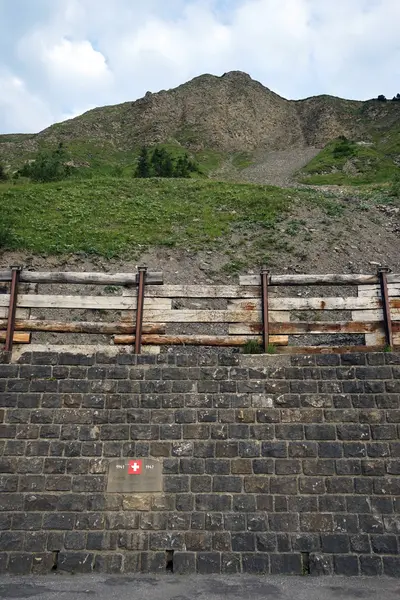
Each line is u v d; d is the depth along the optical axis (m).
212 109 101.31
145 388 8.12
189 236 22.05
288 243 21.23
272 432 7.73
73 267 18.55
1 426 7.84
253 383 8.11
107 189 29.06
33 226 21.81
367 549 6.89
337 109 103.75
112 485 7.39
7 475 7.48
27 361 8.36
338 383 8.08
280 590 6.14
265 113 108.25
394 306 9.02
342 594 6.02
